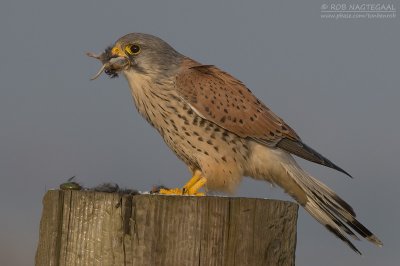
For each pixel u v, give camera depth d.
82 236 6.37
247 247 6.50
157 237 6.30
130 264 6.28
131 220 6.31
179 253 6.32
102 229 6.34
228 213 6.46
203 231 6.38
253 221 6.54
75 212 6.40
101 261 6.31
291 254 6.94
